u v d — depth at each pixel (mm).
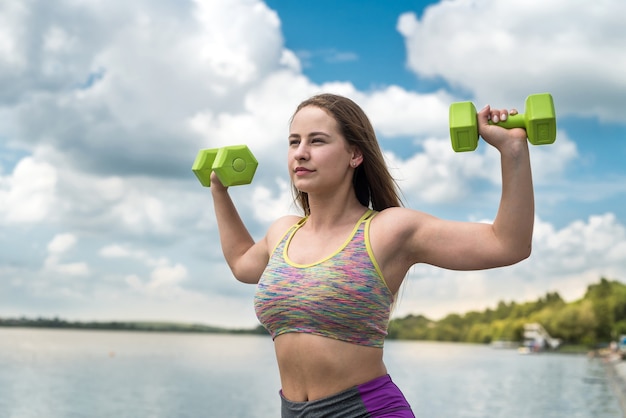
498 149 2230
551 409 25062
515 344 125625
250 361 61094
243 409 25281
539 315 128375
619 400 28109
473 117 2238
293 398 2453
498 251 2254
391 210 2477
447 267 2387
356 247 2410
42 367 45469
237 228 3023
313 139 2518
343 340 2340
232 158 2877
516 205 2203
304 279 2383
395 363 59625
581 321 116812
